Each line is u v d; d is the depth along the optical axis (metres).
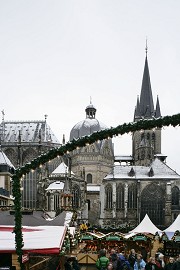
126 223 138.38
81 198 133.00
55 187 126.38
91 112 176.50
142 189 140.38
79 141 18.56
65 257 30.02
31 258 25.77
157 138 176.25
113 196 140.38
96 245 59.22
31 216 30.33
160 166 145.00
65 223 30.73
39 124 158.12
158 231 60.94
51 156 18.95
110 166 164.25
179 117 17.42
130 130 17.94
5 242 20.17
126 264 28.52
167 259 44.09
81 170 159.50
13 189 19.09
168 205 137.12
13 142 149.75
